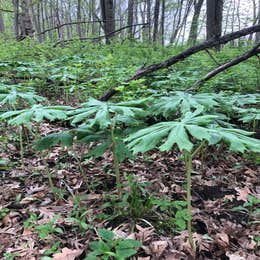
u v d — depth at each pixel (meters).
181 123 1.62
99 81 4.98
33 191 2.80
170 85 4.86
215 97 3.00
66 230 2.26
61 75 4.86
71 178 3.02
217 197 2.74
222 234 2.20
